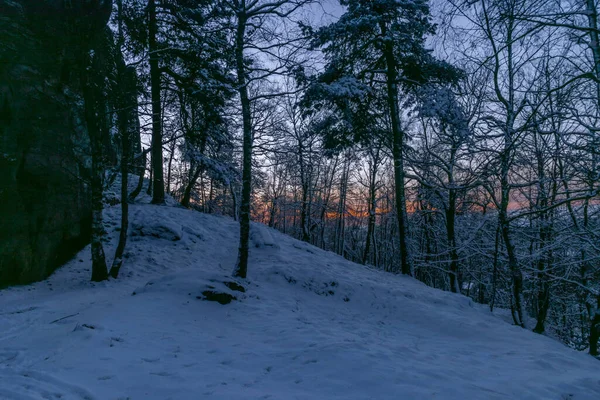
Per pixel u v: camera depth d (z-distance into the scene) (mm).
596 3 5395
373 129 18516
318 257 17078
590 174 8594
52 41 10695
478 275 23359
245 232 11258
